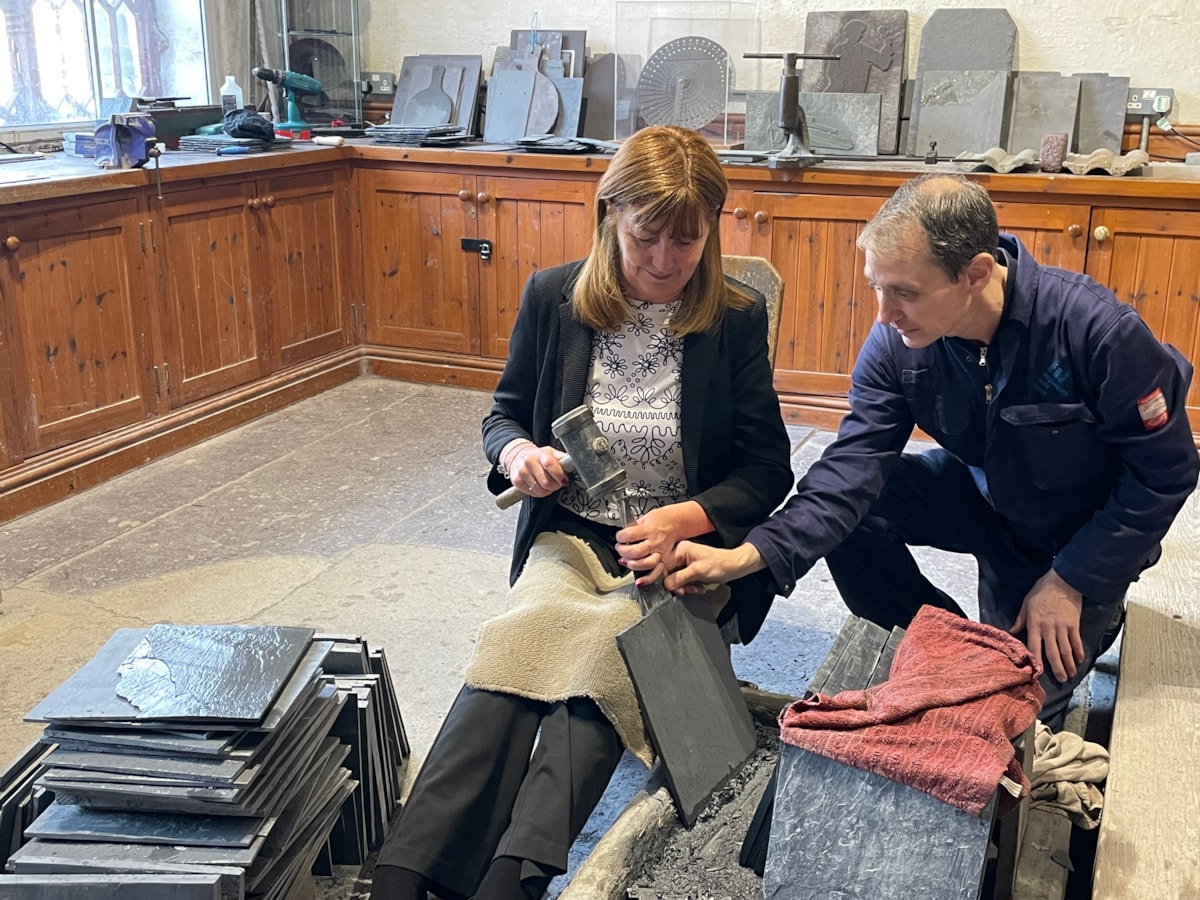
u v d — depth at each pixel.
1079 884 1.83
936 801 1.41
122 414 3.62
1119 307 1.79
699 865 1.74
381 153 4.37
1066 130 3.94
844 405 3.97
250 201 4.00
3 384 3.20
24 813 1.61
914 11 4.14
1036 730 1.83
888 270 1.69
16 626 2.66
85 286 3.42
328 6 4.72
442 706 2.35
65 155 3.82
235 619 2.70
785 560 1.83
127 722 1.49
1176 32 3.88
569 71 4.57
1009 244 1.89
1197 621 2.21
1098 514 1.89
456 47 4.85
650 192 1.66
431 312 4.54
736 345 1.93
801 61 4.28
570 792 1.59
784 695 2.04
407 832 1.55
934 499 2.20
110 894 1.40
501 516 3.32
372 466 3.71
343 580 2.91
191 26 4.62
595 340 1.91
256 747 1.49
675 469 1.92
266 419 4.18
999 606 2.18
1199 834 1.61
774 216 3.86
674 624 1.76
